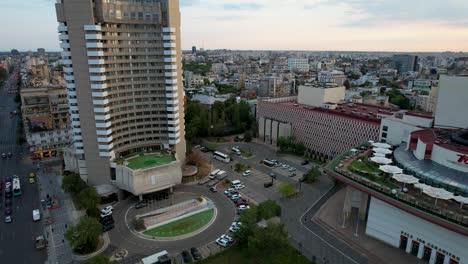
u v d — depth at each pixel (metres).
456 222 79.69
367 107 195.38
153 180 126.12
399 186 99.06
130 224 110.38
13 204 122.69
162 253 89.44
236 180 143.12
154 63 142.38
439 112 135.88
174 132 149.25
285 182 144.50
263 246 89.62
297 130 191.25
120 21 130.88
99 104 123.81
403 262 89.88
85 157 130.88
